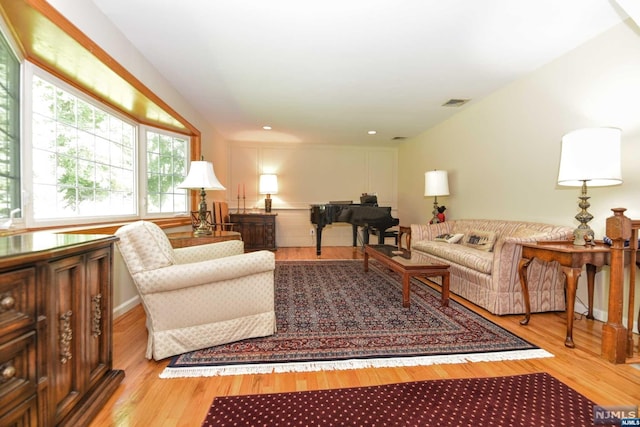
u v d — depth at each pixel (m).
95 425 1.26
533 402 1.41
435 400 1.42
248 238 5.83
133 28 2.24
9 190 1.74
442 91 3.57
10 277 0.94
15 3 1.45
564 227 2.62
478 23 2.22
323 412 1.34
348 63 2.85
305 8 2.04
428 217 5.38
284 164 6.50
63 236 1.46
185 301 1.83
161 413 1.33
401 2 1.98
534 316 2.52
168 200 3.78
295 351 1.89
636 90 2.19
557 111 2.81
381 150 6.82
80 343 1.28
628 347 1.84
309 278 3.76
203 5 2.00
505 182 3.50
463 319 2.43
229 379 1.59
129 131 3.18
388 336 2.12
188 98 3.73
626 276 2.29
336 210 5.31
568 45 2.56
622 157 2.29
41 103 2.04
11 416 0.94
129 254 1.71
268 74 3.07
